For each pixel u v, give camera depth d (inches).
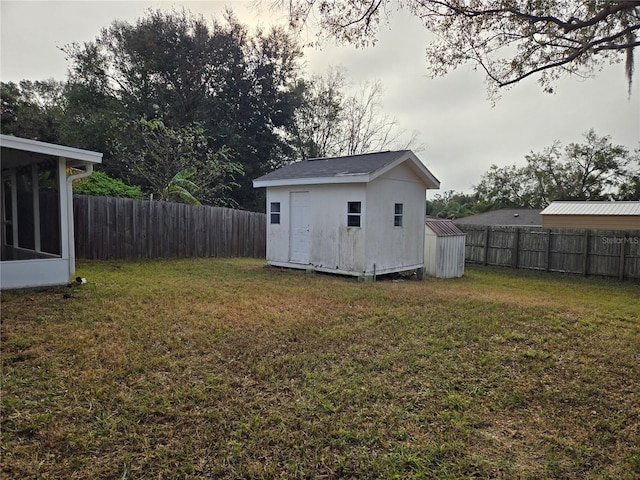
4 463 81.4
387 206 341.4
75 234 352.8
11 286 224.4
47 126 770.8
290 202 366.6
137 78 770.8
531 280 436.5
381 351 153.9
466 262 593.0
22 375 118.3
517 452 93.2
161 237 413.7
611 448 96.1
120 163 660.7
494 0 209.2
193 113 775.7
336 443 93.5
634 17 192.2
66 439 90.2
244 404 109.6
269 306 215.6
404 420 104.9
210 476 81.4
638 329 199.3
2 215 326.3
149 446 89.8
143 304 204.5
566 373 139.1
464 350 157.9
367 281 320.2
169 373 126.0
